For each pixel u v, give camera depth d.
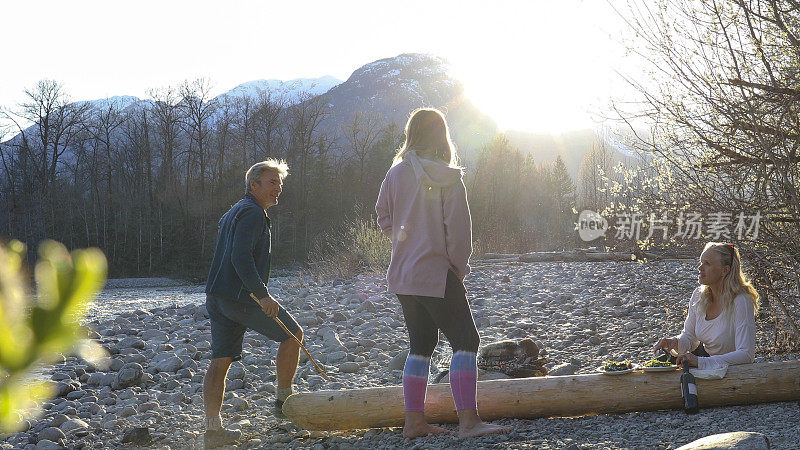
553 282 13.64
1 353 0.39
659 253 5.98
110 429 5.07
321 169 63.47
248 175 4.46
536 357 5.13
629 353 6.64
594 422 3.97
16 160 55.78
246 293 4.29
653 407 4.09
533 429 3.88
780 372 4.03
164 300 20.92
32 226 52.44
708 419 3.81
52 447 4.51
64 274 0.40
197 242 53.62
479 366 5.02
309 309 11.64
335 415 4.16
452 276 3.83
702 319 4.43
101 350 0.42
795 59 4.30
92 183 57.84
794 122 4.51
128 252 53.03
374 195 64.44
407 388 3.90
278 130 64.06
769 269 5.17
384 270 17.44
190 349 8.46
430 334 3.95
